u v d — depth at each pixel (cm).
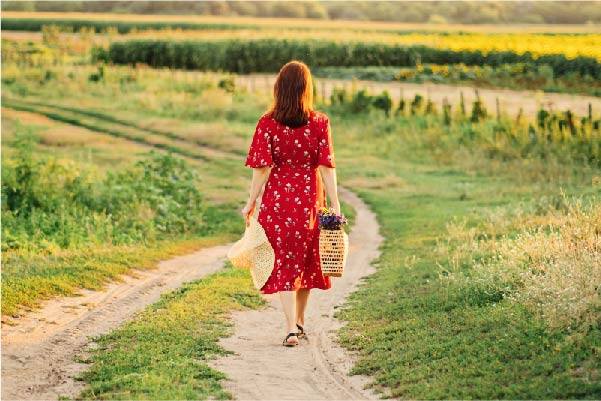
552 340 641
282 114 707
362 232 1591
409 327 771
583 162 1995
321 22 7550
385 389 613
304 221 718
